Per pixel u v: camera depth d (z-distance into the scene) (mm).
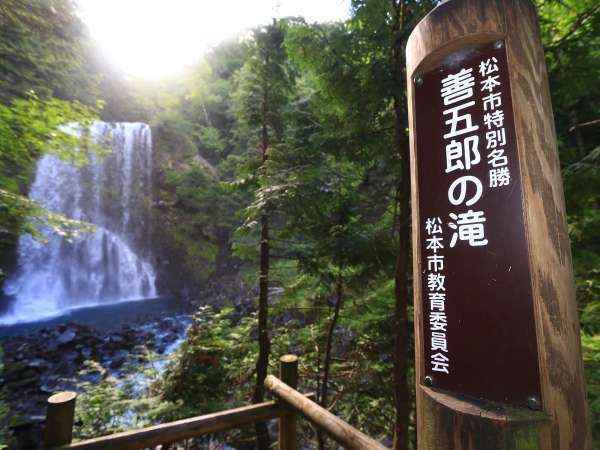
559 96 2455
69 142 3893
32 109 3447
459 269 862
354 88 2686
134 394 4098
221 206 15516
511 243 787
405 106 2691
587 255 2857
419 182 979
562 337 727
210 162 19141
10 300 10977
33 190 12133
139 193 15266
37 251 11930
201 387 3859
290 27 2680
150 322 10539
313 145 3512
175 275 14703
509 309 770
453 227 888
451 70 948
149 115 17953
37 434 4156
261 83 4262
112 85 16859
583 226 2730
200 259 14977
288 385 2238
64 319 10812
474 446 738
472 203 860
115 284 13898
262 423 3719
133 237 14727
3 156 3787
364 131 2975
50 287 12148
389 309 3953
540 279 744
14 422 3324
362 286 3518
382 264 3279
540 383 709
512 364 750
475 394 790
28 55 3918
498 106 847
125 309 12242
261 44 4172
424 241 948
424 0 2453
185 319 10914
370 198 3926
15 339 7824
